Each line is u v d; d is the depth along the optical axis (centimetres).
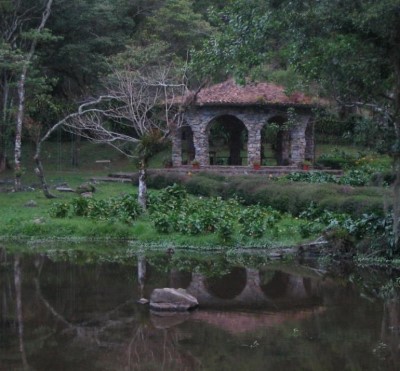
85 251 1866
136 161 2377
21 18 3319
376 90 1435
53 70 3781
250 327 1122
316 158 3494
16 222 2152
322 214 1977
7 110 3078
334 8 1286
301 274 1553
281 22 1373
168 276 1532
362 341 1036
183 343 1041
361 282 1470
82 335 1084
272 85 3244
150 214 2159
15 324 1146
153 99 2788
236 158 3572
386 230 1661
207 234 1934
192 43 3694
